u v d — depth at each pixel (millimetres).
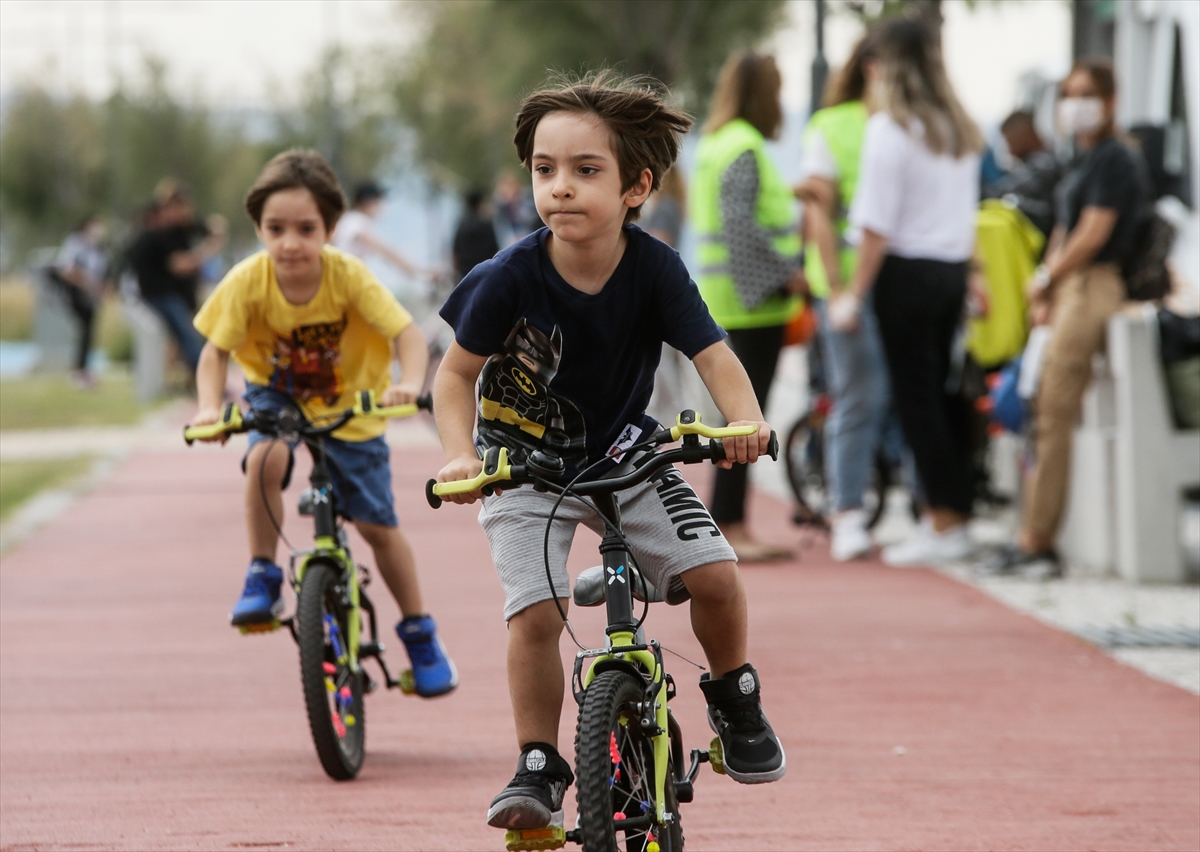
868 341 24406
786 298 23938
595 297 10219
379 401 15383
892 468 26844
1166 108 35156
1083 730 15227
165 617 21297
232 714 16281
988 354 25688
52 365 81312
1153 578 22578
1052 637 19250
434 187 157125
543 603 10086
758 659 18281
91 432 47562
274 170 14680
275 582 14656
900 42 23578
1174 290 23703
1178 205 33406
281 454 14617
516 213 66375
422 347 14961
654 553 10336
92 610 21797
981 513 28812
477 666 18344
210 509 31547
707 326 10352
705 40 106938
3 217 176250
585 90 9875
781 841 12102
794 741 14953
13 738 15352
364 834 12297
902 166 23188
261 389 15430
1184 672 17469
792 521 26672
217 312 15047
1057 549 23422
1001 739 14938
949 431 24500
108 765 14391
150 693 17156
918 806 12961
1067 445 22781
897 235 23516
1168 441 22453
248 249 167750
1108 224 22344
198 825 12555
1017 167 32344
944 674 17516
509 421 10680
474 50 131750
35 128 170250
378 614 21344
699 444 9500
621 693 9352
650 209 31812
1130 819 12586
